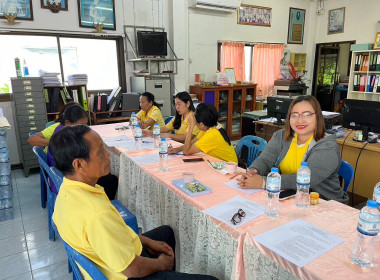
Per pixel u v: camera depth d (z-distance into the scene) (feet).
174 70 16.74
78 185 3.13
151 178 6.06
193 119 7.43
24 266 6.52
